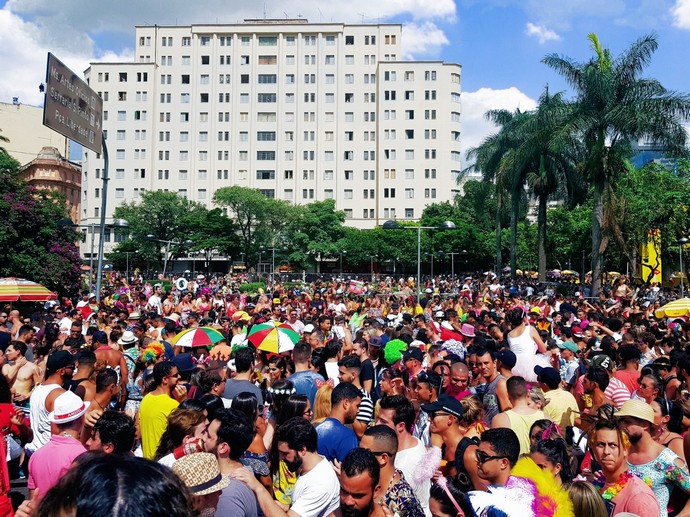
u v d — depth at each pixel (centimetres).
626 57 2980
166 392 626
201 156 9969
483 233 8438
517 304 1920
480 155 4819
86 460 175
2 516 478
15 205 2848
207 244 8156
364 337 983
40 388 637
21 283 1741
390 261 8862
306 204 9744
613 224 2988
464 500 379
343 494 378
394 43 10000
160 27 9994
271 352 911
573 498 345
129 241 8550
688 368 696
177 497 167
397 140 9894
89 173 9869
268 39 10038
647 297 2692
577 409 636
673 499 451
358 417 614
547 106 3325
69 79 1390
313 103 10025
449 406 521
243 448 415
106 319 1398
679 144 2869
